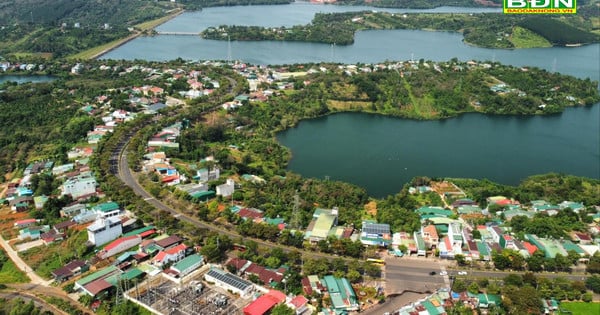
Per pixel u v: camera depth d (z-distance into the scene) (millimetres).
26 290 143875
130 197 198500
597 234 179875
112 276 147250
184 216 190875
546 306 136875
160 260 155250
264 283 147500
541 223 180625
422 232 174625
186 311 133875
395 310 136375
